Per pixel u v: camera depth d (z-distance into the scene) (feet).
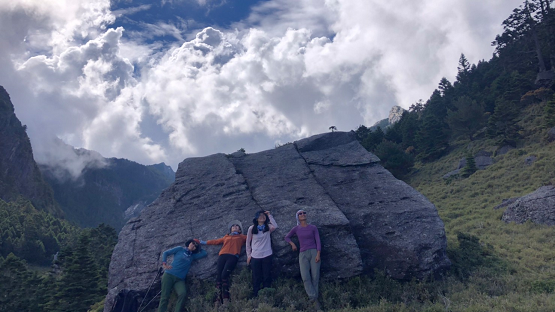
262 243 28.81
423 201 35.88
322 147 48.65
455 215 77.77
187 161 46.01
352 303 27.04
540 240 47.06
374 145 179.11
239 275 29.27
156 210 38.52
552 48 181.57
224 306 25.71
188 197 39.11
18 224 383.04
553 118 122.72
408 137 202.90
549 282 28.55
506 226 57.31
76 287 81.66
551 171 88.69
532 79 181.16
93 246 146.92
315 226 28.94
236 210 35.94
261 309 24.03
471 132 167.63
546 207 55.62
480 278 30.22
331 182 40.52
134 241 34.68
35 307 92.99
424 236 31.60
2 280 96.27
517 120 143.33
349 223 31.19
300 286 28.68
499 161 119.65
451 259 35.53
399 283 29.48
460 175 124.16
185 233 34.27
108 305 29.45
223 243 30.63
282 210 34.12
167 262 31.12
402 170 151.53
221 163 44.62
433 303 26.35
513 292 27.40
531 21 187.21
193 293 29.07
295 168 43.39
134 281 30.68
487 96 194.59
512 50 221.46
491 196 87.97
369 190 38.60
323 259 29.91
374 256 31.32
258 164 45.27
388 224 32.94
